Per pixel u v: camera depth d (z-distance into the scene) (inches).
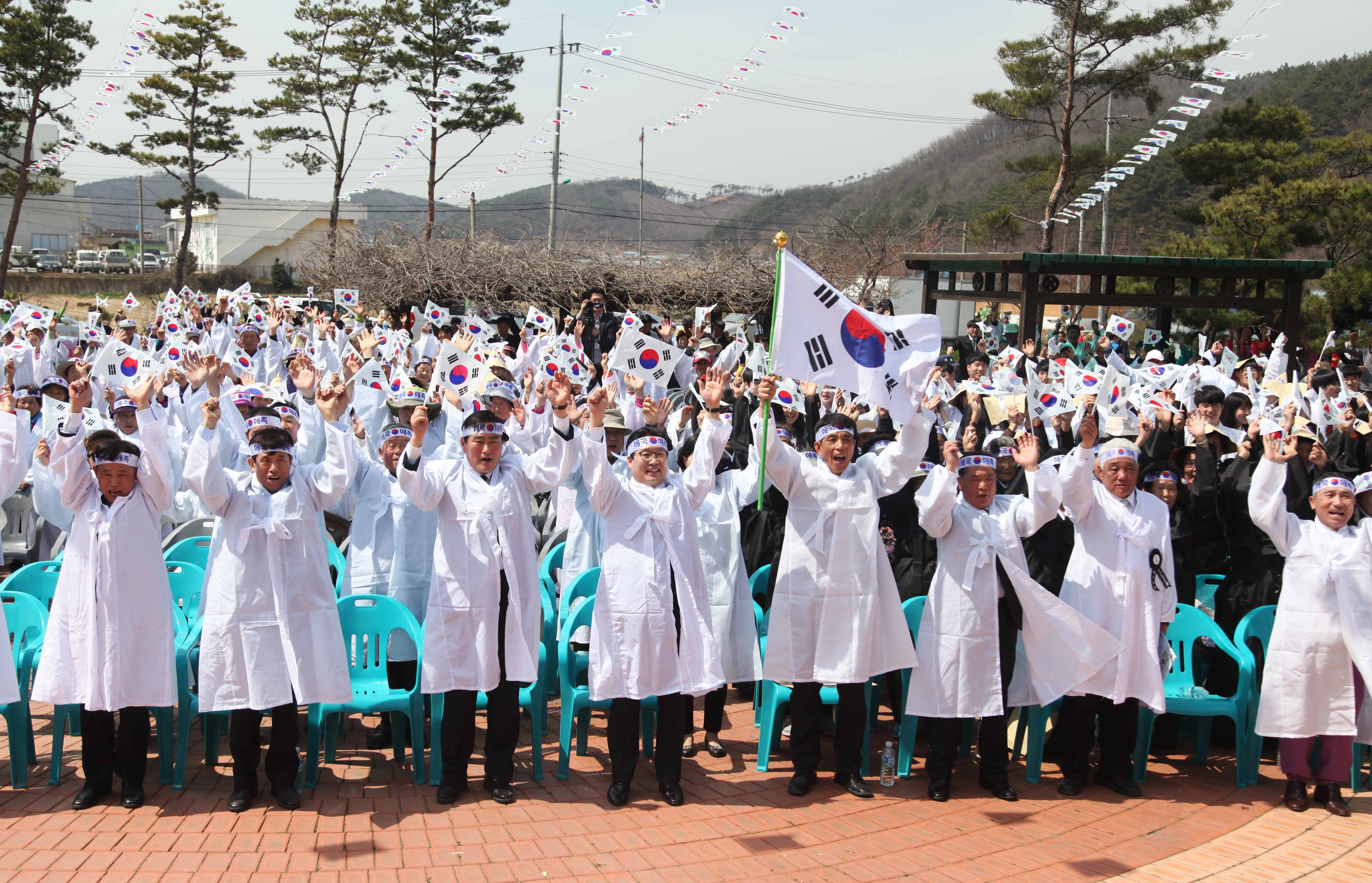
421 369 364.8
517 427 245.9
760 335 818.2
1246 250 916.0
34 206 2316.7
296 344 483.2
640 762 239.8
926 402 230.7
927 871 189.9
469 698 213.9
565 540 293.3
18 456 215.6
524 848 193.5
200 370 251.0
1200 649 257.9
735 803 218.7
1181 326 950.4
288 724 205.9
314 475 212.4
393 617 231.5
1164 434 281.3
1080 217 1039.0
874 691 258.1
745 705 286.2
